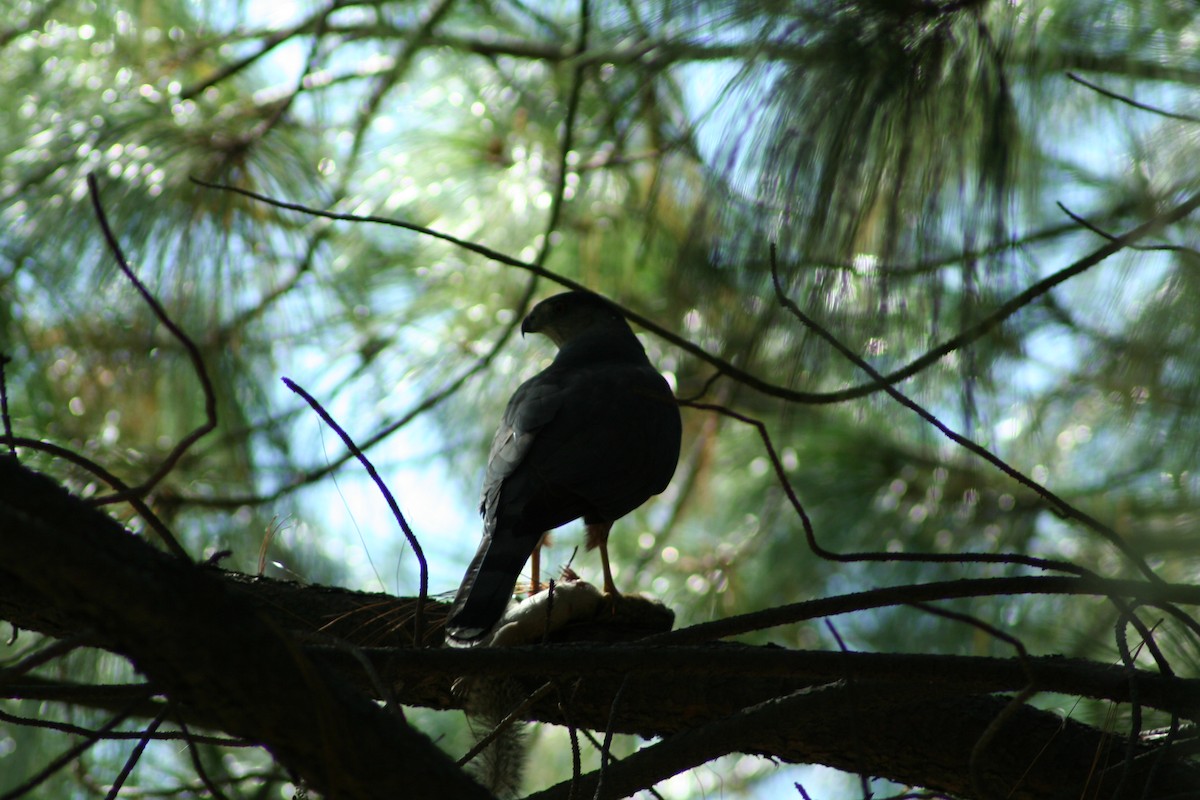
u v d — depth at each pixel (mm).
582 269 9703
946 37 6008
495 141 9836
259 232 9000
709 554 9680
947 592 4816
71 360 8617
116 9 9594
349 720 3672
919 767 5824
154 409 8859
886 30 5930
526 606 6578
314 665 3686
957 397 7348
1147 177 7750
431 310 9859
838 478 9492
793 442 9625
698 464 9828
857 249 6195
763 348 6512
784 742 5973
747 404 9773
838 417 9641
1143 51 7332
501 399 9828
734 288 6496
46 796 7863
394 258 9812
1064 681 4973
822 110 5785
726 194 6031
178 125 9039
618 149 8914
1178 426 7387
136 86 9406
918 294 6496
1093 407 9031
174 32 9766
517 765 5324
